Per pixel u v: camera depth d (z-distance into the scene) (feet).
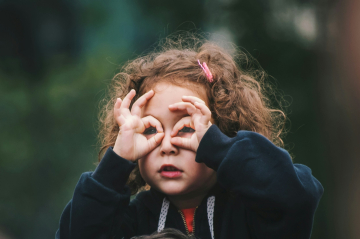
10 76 42.65
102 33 43.34
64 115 39.52
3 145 38.37
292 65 31.14
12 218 36.09
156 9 37.19
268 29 31.14
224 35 31.71
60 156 38.19
